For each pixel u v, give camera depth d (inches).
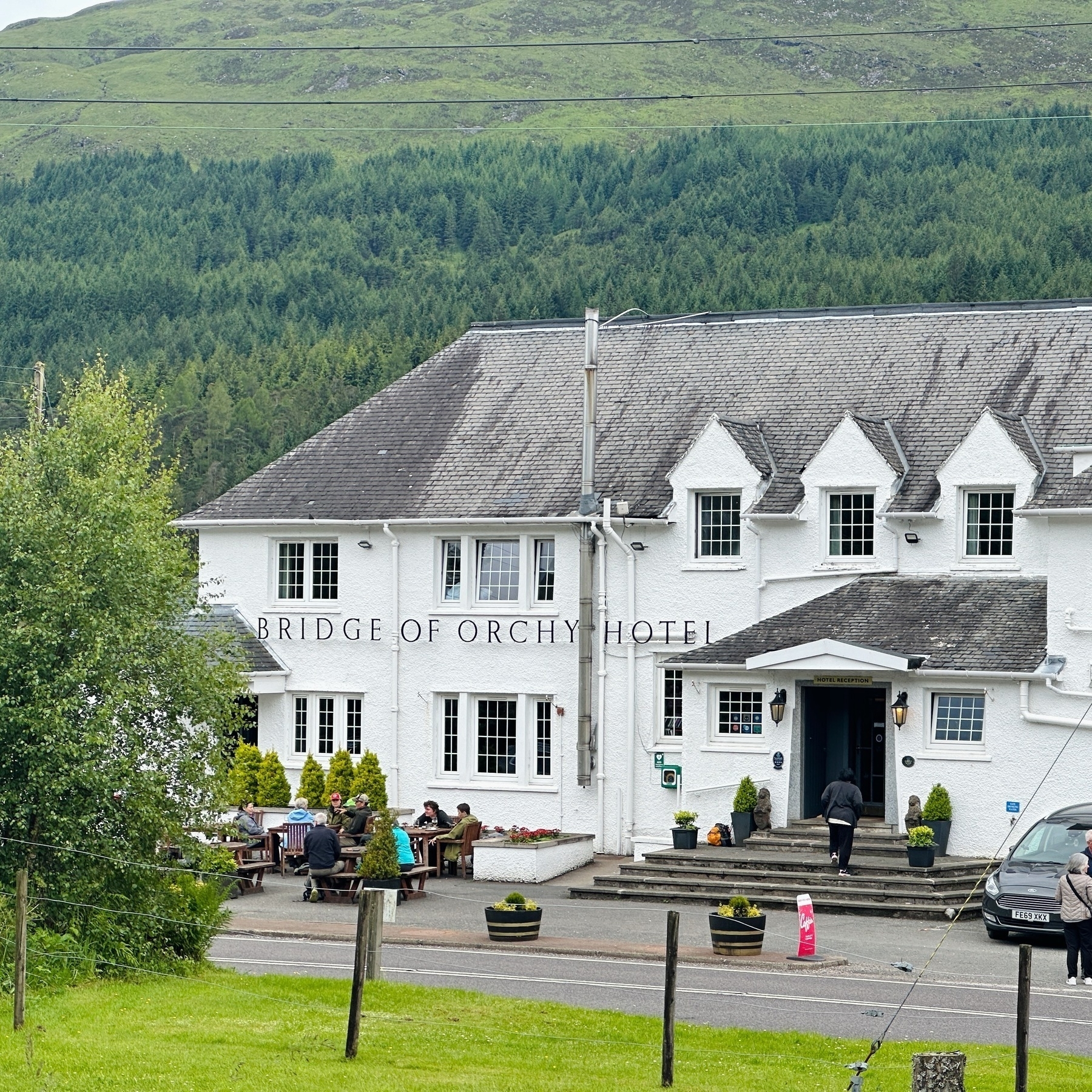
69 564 1477.6
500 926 1717.5
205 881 1546.5
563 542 2507.4
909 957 1685.5
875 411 2464.3
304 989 1384.1
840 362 2559.1
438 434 2696.9
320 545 2672.2
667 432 2559.1
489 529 2546.8
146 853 1481.3
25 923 1211.9
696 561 2443.4
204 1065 1083.3
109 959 1408.7
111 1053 1110.4
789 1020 1338.6
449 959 1626.5
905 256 7160.4
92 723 1438.2
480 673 2551.7
